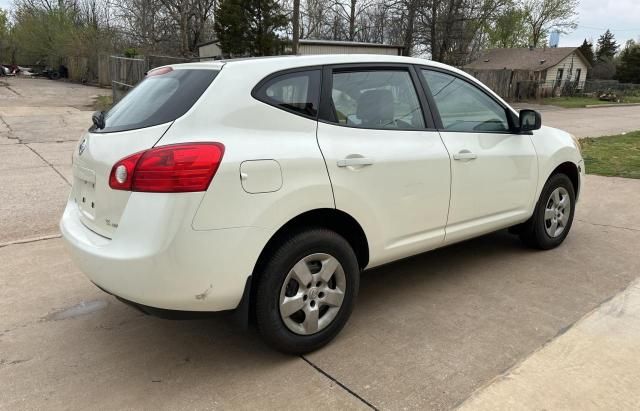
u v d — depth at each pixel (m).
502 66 44.34
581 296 3.77
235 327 3.43
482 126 4.04
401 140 3.38
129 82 21.08
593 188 7.27
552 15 50.88
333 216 3.09
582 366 2.85
